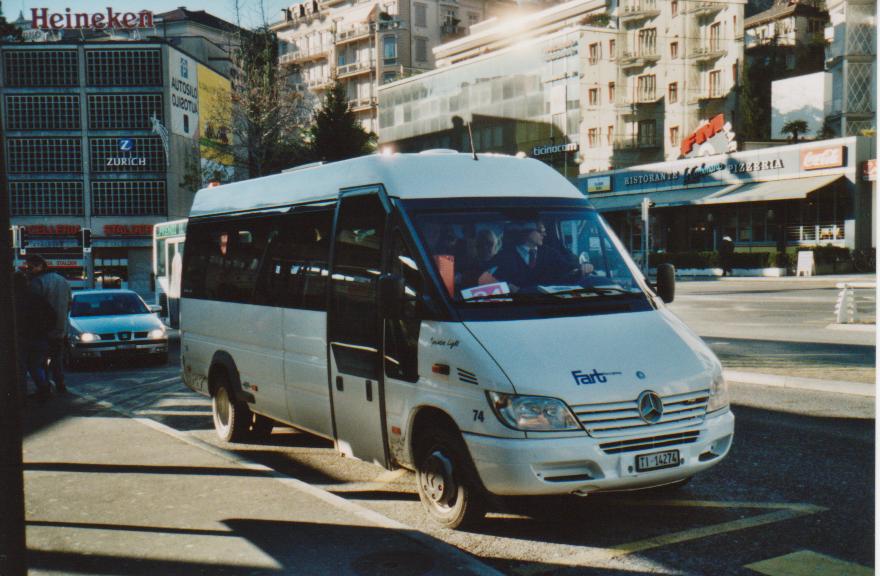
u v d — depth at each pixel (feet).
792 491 19.74
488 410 15.93
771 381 35.14
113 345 50.37
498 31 245.86
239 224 27.45
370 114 284.61
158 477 21.11
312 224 22.86
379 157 20.67
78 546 16.10
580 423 15.67
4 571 10.68
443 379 17.04
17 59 188.75
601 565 15.46
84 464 22.80
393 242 19.02
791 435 25.32
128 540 16.37
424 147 230.48
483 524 17.90
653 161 192.03
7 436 10.68
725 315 68.03
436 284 17.80
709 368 17.24
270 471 21.33
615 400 15.89
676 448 16.24
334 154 176.04
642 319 17.95
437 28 286.25
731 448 23.99
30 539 16.57
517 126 201.98
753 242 137.90
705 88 192.03
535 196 20.10
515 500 19.56
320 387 21.85
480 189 19.80
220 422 28.55
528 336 16.76
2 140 10.68
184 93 202.80
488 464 15.93
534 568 15.39
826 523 17.42
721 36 189.78
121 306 55.77
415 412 17.85
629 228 163.22
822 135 165.17
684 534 17.02
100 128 192.03
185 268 31.42
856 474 20.97
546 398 15.65
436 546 15.52
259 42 179.42
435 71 224.94
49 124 190.29
